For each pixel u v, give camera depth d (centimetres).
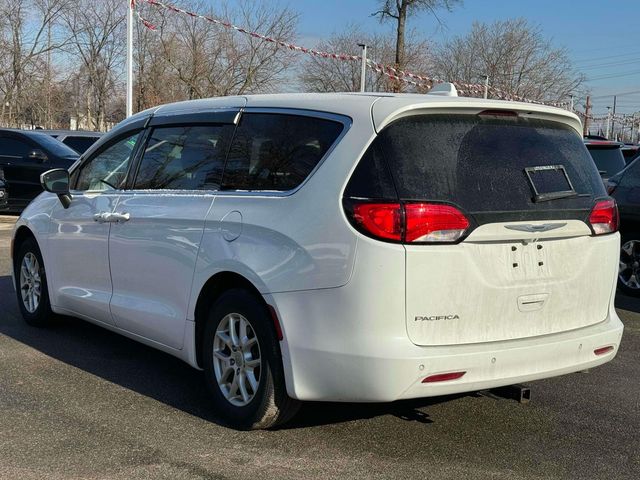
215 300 397
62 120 3869
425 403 429
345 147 339
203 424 385
